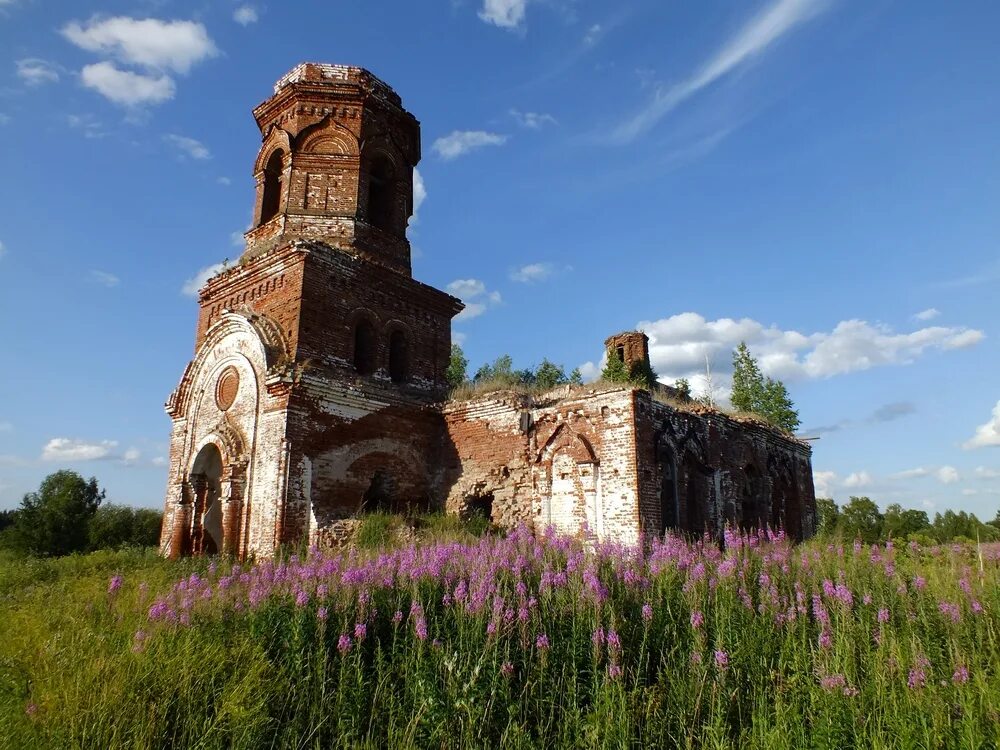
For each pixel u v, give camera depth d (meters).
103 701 6.02
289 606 8.66
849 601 8.62
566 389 20.17
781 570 11.37
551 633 7.63
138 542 40.66
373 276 21.98
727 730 6.40
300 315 19.58
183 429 22.00
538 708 6.45
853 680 7.00
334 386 19.27
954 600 9.63
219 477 21.56
